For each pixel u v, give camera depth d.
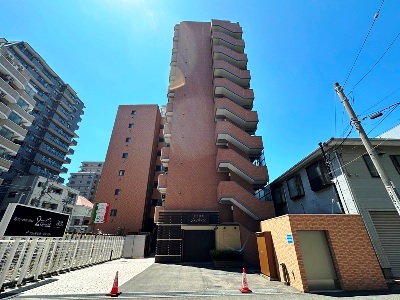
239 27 27.78
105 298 6.70
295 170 14.59
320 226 8.64
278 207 17.20
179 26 30.36
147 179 32.38
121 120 37.28
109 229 28.59
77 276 10.31
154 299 6.67
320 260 8.23
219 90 22.91
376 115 6.86
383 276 7.93
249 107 23.91
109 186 31.81
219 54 24.91
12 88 26.23
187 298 6.77
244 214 17.86
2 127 25.56
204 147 22.16
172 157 21.59
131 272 11.89
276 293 7.36
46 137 46.25
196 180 20.50
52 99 51.12
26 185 35.41
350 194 9.70
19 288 7.69
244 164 18.77
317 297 6.85
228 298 6.78
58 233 11.75
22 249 8.43
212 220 18.11
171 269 13.15
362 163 10.44
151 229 31.11
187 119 23.62
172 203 19.41
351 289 7.66
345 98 7.85
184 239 17.59
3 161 25.19
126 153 34.41
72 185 71.31
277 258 9.68
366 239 8.50
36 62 47.31
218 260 14.55
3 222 9.21
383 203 9.49
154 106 38.78
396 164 10.41
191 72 26.42
